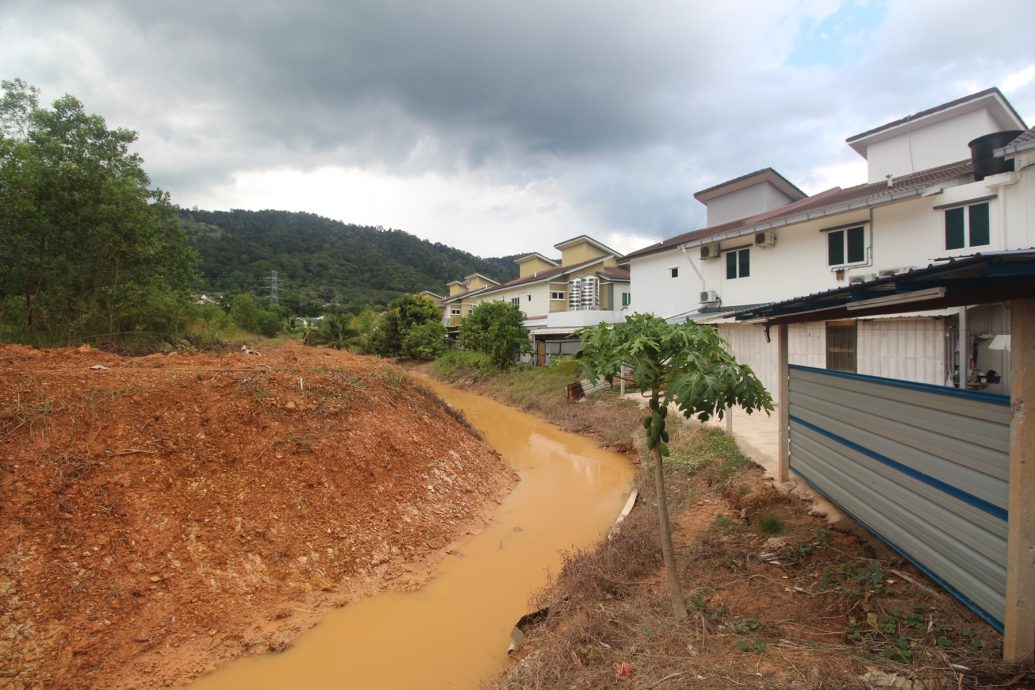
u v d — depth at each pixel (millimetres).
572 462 12062
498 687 4047
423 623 5555
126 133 13812
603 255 32375
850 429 5164
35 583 4699
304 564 6125
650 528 6441
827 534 5352
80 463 5707
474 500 8930
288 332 40125
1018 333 2895
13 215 10594
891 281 3303
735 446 9430
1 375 6363
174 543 5586
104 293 12812
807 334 13867
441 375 28516
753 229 15883
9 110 12594
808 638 3641
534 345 28078
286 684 4629
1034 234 10336
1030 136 10227
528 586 6246
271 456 7070
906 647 3322
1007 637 2992
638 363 3898
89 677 4387
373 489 7621
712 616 4059
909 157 15906
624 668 3453
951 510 3582
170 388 7141
